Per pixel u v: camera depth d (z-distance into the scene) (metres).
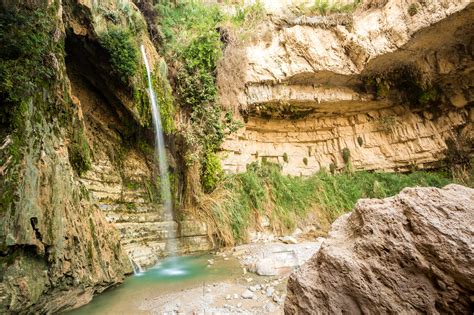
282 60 11.82
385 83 12.02
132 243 6.60
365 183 12.14
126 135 8.21
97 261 4.64
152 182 8.32
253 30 12.05
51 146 4.30
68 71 6.96
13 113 3.75
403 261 1.67
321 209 11.00
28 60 4.15
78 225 4.39
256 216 9.96
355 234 2.05
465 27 9.54
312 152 13.91
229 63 11.52
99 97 7.71
